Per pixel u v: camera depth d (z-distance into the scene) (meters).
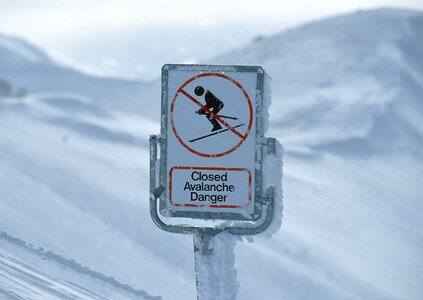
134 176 38.50
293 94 83.50
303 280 21.41
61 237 15.34
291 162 52.62
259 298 18.22
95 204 26.39
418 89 86.19
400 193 48.72
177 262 19.19
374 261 27.95
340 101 77.88
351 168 55.25
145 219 24.62
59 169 35.91
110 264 14.25
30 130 55.28
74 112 65.88
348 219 35.91
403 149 65.69
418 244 33.69
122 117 69.12
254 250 22.62
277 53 105.75
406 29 105.75
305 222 32.78
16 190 23.56
